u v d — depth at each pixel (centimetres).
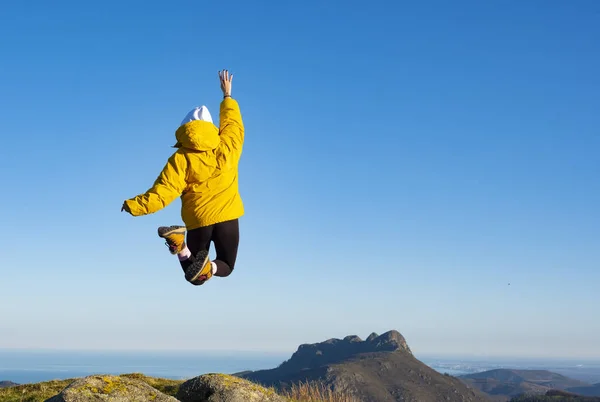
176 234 489
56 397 745
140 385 798
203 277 506
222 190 526
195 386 916
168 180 504
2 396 1024
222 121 559
